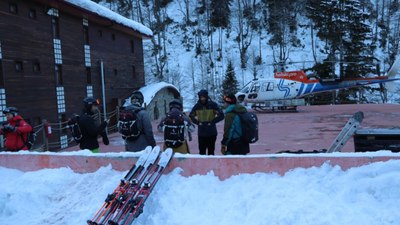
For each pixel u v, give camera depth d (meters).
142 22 53.91
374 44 48.03
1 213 3.86
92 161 4.50
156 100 23.95
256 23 53.00
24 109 13.95
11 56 13.39
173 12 58.34
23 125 5.93
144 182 3.77
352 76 36.62
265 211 3.29
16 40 13.70
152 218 3.48
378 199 3.27
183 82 43.09
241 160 3.99
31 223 3.66
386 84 23.52
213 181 3.97
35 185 4.27
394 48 45.81
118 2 60.66
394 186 3.29
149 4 60.03
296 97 21.56
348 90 35.41
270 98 21.42
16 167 4.84
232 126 5.11
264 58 47.00
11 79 13.32
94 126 5.60
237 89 36.91
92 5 18.58
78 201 3.96
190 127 5.54
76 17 18.22
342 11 39.84
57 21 16.66
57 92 16.27
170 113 5.27
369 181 3.41
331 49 42.66
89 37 19.41
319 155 3.81
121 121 5.11
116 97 22.39
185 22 54.72
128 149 5.18
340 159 3.73
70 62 17.52
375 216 3.05
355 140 5.45
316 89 21.72
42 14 15.44
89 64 19.30
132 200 3.40
